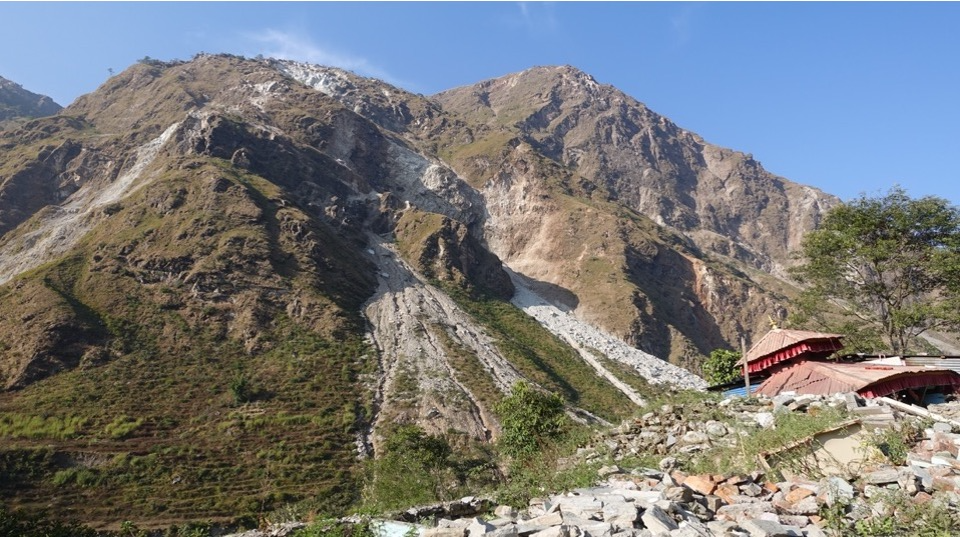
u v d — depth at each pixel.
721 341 158.88
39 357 63.25
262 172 134.00
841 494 9.25
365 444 57.31
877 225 31.64
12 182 134.50
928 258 30.02
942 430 11.93
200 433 55.44
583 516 8.23
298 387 67.38
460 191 187.62
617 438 17.83
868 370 18.12
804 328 33.50
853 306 32.66
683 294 167.12
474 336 100.06
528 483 13.71
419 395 68.00
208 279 86.19
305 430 58.06
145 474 47.38
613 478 11.53
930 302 30.45
